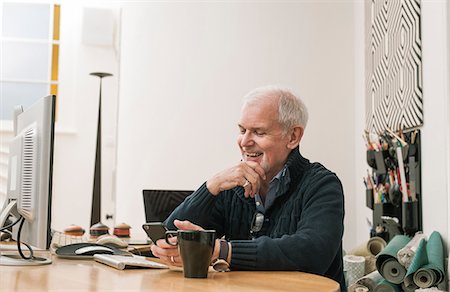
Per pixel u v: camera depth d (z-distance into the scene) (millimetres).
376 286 2346
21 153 1644
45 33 5355
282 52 3982
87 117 5242
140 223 4145
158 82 4125
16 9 5359
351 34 3988
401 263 2244
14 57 5328
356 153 3887
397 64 2867
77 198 5160
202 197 1748
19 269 1455
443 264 2188
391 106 2979
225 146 3996
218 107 4016
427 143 2471
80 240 2279
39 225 1529
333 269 1703
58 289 1138
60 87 5285
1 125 5176
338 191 1663
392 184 2760
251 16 4012
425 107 2498
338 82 3965
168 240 1432
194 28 4078
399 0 2838
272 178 1798
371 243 2766
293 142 1771
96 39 5211
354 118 3945
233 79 4012
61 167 5160
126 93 4301
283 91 1764
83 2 5371
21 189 1612
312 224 1558
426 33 2492
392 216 2844
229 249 1433
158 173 4082
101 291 1119
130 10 4309
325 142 3920
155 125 4113
